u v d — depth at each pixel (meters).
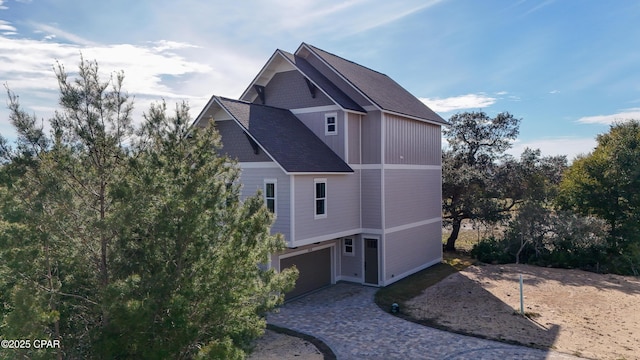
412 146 23.61
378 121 20.94
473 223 30.58
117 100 7.98
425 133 25.09
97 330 7.17
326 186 19.06
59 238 7.40
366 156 21.25
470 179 27.78
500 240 27.47
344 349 13.00
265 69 22.50
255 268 8.55
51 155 7.34
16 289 6.56
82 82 7.71
